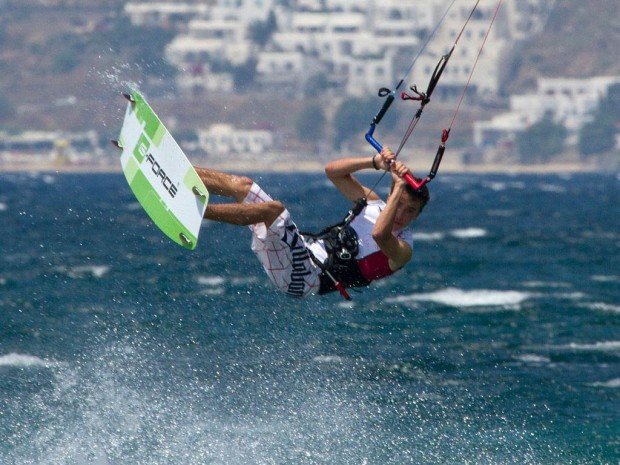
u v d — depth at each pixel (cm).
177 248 10869
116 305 6881
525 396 4725
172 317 6419
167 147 3067
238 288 7681
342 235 3159
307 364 5172
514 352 5722
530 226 16875
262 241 3105
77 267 9156
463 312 7056
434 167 3077
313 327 6188
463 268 9825
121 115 3253
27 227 14612
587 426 4247
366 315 6700
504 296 7844
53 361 5125
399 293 7775
